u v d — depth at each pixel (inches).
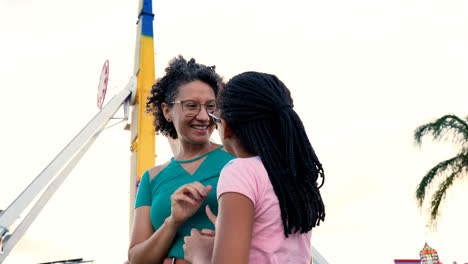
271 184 56.8
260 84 61.9
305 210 57.9
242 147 62.7
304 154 59.1
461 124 542.3
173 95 92.4
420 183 562.9
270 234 55.7
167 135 106.5
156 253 79.4
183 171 87.0
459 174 546.3
